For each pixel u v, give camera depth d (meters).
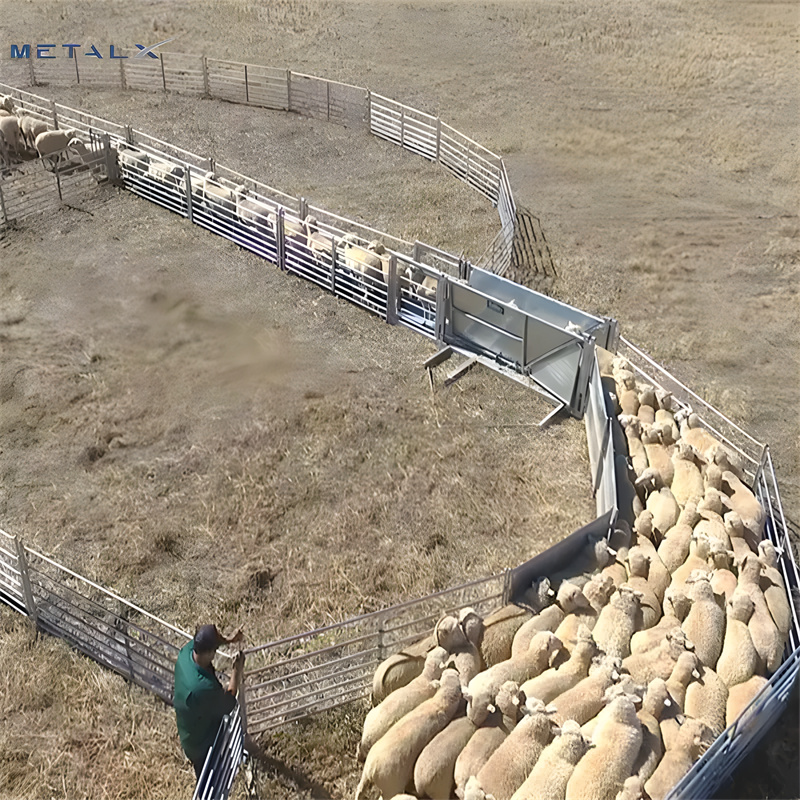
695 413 15.12
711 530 11.33
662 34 36.12
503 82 30.89
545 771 8.35
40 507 12.84
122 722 9.95
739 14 38.66
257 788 9.38
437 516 12.88
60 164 21.41
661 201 22.86
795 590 11.78
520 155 25.17
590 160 25.06
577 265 19.66
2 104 24.33
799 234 21.28
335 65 31.94
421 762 8.51
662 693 9.04
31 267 18.31
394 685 9.59
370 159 24.75
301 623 11.23
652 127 27.47
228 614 11.34
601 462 13.02
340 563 12.05
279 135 26.03
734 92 30.56
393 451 13.99
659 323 17.77
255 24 36.12
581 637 9.61
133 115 27.05
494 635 10.05
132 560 12.03
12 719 9.95
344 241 17.52
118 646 10.67
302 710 9.98
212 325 16.81
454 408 14.96
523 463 13.90
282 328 16.86
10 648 10.70
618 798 8.12
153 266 18.56
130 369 15.55
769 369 16.53
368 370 15.81
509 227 20.30
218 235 19.77
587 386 14.38
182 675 8.55
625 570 10.94
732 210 22.52
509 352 15.70
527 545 12.49
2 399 14.77
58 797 9.27
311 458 13.80
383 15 37.47
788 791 9.41
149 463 13.62
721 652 9.93
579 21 37.31
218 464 13.62
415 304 16.95
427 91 29.72
